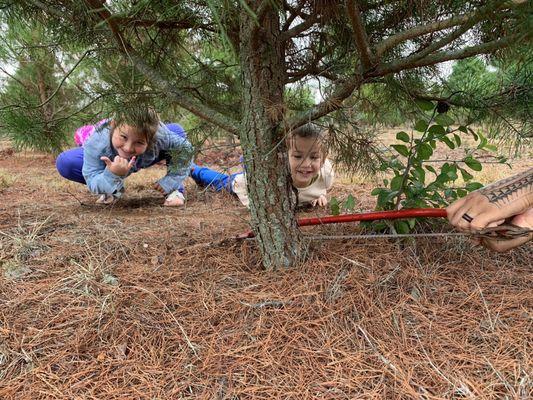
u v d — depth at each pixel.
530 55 1.24
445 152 5.89
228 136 2.18
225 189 3.70
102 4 1.42
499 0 0.99
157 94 1.86
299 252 1.84
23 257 2.03
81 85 2.13
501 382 1.28
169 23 1.81
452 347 1.43
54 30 1.87
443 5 1.43
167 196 3.40
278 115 1.62
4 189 3.88
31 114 2.00
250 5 1.37
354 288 1.70
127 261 2.02
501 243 1.49
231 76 2.23
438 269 1.88
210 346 1.44
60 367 1.37
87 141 3.17
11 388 1.28
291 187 1.83
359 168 2.00
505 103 1.87
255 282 1.76
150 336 1.50
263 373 1.34
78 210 3.10
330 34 1.90
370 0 1.82
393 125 2.29
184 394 1.27
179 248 2.14
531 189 1.42
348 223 2.42
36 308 1.64
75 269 1.90
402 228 2.05
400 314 1.57
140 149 2.97
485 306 1.61
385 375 1.32
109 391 1.28
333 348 1.43
